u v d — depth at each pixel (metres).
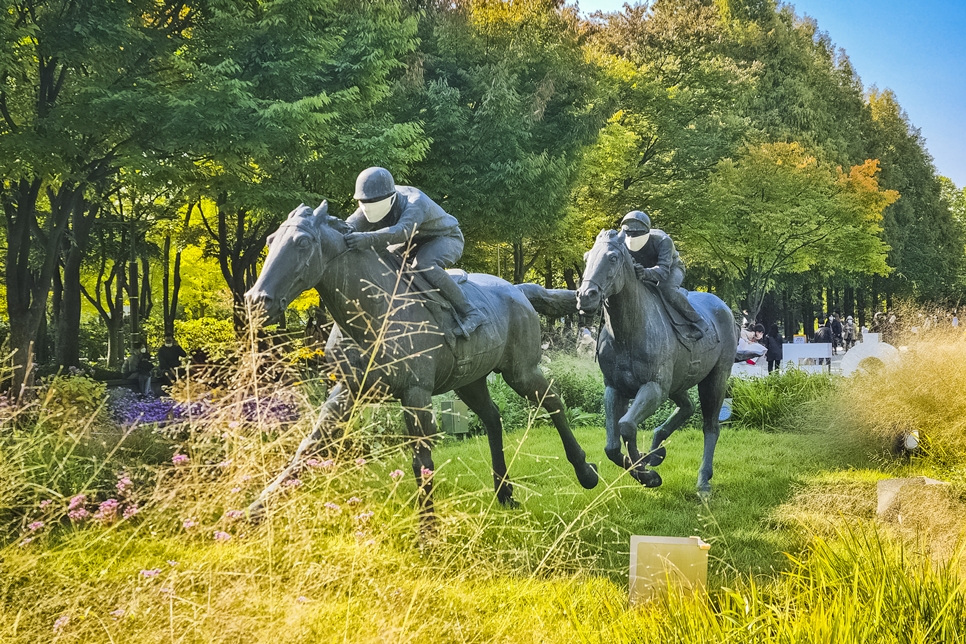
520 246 24.58
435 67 21.30
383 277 5.52
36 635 3.53
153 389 17.08
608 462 9.04
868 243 33.78
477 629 3.71
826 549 4.29
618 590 4.59
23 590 3.82
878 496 6.28
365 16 16.20
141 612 3.55
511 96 19.72
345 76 15.59
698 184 31.22
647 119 31.95
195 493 4.58
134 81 12.69
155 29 13.54
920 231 54.78
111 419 7.82
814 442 10.20
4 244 18.61
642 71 32.31
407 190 5.89
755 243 32.16
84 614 3.51
